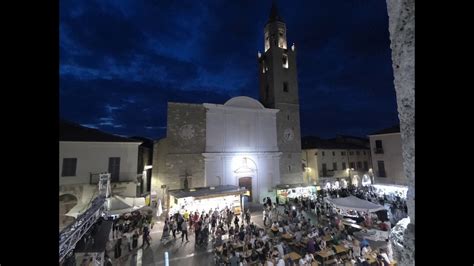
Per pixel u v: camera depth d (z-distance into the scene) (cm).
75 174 1977
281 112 3195
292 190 2817
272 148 3039
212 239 1524
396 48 175
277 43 3378
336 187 3180
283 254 1196
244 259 1150
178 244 1520
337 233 1433
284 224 1667
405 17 165
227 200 2233
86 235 1122
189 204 2089
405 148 169
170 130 2573
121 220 1797
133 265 1246
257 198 2847
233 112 2902
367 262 1033
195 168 2620
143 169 2898
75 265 918
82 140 2014
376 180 3094
